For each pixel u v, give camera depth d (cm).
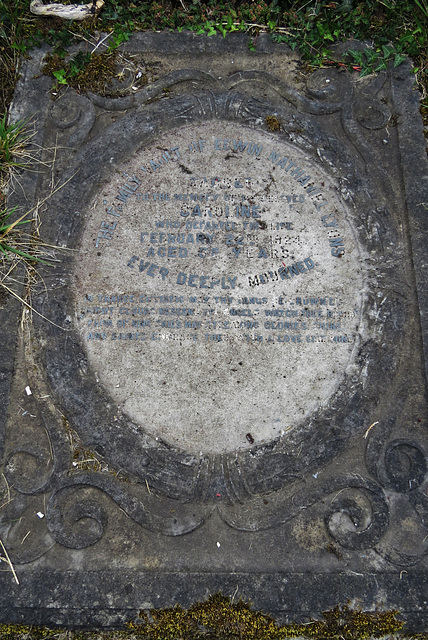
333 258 146
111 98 156
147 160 152
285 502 136
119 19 162
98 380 140
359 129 156
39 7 160
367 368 142
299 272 145
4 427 138
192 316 143
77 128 154
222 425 139
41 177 151
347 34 162
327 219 149
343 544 133
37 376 140
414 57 160
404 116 156
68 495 135
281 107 156
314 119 156
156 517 134
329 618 129
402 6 163
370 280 146
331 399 140
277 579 131
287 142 153
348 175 152
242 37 161
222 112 155
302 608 130
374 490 136
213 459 137
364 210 150
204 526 134
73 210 148
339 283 145
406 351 143
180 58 160
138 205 149
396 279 146
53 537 133
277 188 150
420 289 145
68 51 159
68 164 152
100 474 136
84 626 129
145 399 139
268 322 143
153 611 129
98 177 150
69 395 139
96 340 142
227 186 150
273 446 138
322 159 152
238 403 140
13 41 159
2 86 158
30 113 155
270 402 140
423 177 152
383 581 131
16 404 139
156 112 155
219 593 130
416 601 130
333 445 138
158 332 142
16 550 132
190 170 151
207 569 132
